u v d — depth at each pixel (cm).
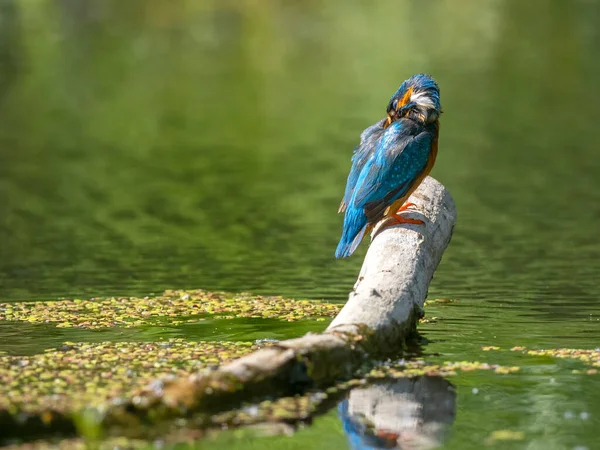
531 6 4731
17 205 1881
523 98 3033
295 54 3925
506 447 693
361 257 1434
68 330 1003
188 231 1641
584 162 2198
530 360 888
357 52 3906
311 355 794
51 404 715
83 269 1378
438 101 1016
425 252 977
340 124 2717
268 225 1678
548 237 1557
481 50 3850
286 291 1225
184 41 4244
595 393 799
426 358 890
